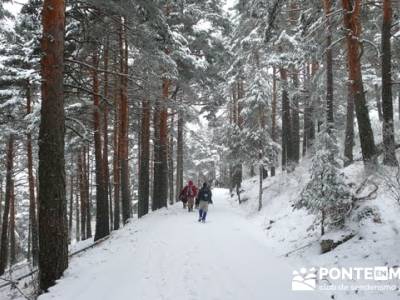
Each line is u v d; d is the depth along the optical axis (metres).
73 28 12.98
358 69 11.50
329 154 8.87
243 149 18.88
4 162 23.75
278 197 17.12
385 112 11.47
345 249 7.75
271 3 14.62
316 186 8.66
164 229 13.66
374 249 7.20
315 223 9.79
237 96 30.64
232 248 10.05
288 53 19.34
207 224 14.77
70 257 14.06
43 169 8.37
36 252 18.14
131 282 7.42
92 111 17.36
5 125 17.55
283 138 22.91
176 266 8.36
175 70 16.84
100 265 9.42
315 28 13.37
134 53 16.75
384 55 11.62
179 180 34.28
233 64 24.48
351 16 11.64
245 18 23.00
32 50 14.14
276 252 9.73
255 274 7.59
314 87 18.08
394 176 8.85
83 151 28.52
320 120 18.97
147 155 21.25
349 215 8.79
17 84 17.25
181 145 32.09
